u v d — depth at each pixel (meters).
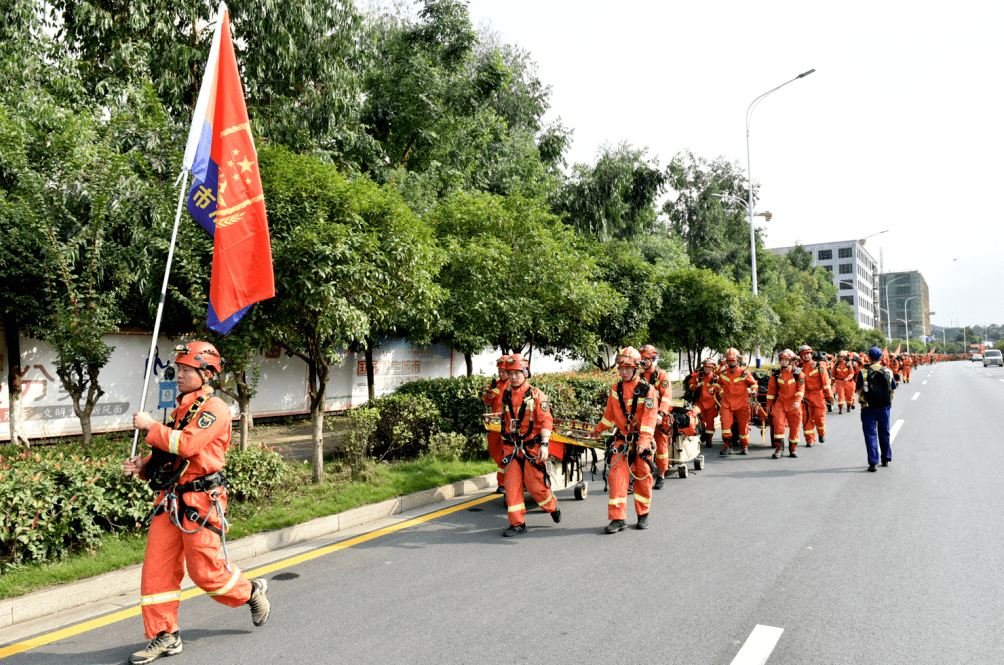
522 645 3.83
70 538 5.07
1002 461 9.88
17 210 7.50
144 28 12.07
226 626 4.19
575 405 11.24
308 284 6.22
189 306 6.66
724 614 4.26
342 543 6.07
